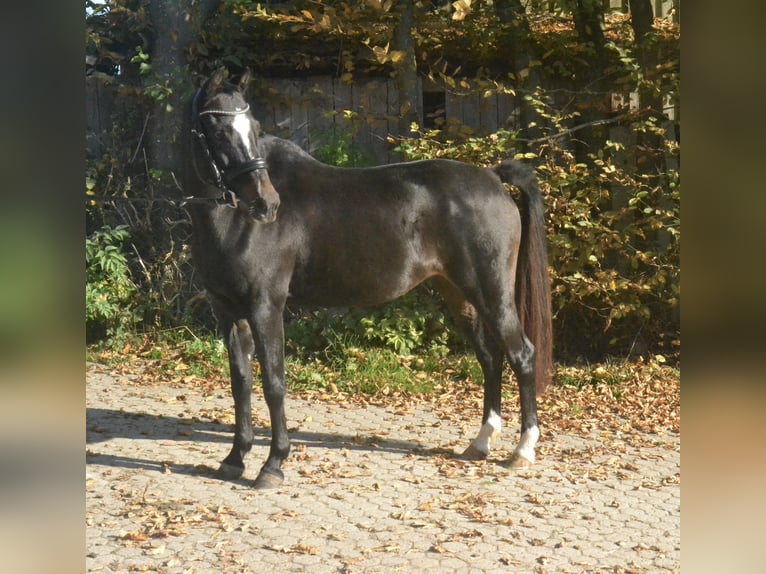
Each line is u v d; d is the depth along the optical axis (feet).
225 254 14.60
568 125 27.91
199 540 12.39
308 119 28.19
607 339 26.61
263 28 28.91
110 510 13.53
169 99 27.43
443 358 25.61
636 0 26.73
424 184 16.07
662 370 24.43
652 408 21.48
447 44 28.94
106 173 28.32
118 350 26.02
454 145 26.40
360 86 28.12
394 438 18.57
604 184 26.81
